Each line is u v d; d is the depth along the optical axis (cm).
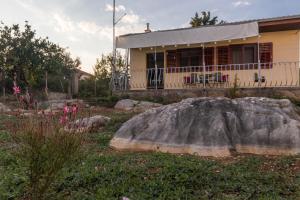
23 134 477
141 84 2128
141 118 920
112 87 2022
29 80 1823
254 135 813
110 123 1121
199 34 1759
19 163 651
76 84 2452
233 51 1920
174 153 798
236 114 868
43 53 2542
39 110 619
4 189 554
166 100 1806
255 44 1870
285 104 924
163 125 868
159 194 537
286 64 1798
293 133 797
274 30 1845
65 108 518
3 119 1237
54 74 2511
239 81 1866
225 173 616
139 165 670
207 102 899
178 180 578
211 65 1958
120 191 546
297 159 712
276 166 681
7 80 2309
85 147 766
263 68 1834
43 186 470
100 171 627
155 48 2017
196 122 848
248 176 601
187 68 1995
